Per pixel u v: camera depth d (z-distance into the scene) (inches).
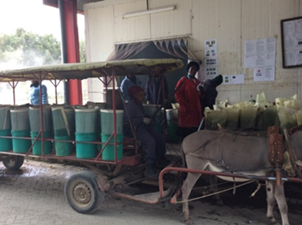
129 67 168.2
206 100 231.9
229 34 287.3
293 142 139.3
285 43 263.4
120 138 162.2
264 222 158.7
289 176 139.1
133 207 181.6
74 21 366.0
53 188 220.5
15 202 193.5
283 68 267.4
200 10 298.2
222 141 151.5
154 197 159.3
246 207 179.6
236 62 287.0
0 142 201.5
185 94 216.2
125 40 342.6
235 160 146.0
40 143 183.6
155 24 322.3
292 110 182.4
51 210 179.0
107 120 160.4
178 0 307.9
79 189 168.9
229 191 205.2
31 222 162.9
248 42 279.6
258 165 142.3
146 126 193.5
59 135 176.6
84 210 167.9
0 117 199.2
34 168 275.6
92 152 169.3
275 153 136.6
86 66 160.9
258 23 274.1
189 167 157.8
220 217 165.8
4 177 248.8
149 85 271.7
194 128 216.7
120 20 343.0
